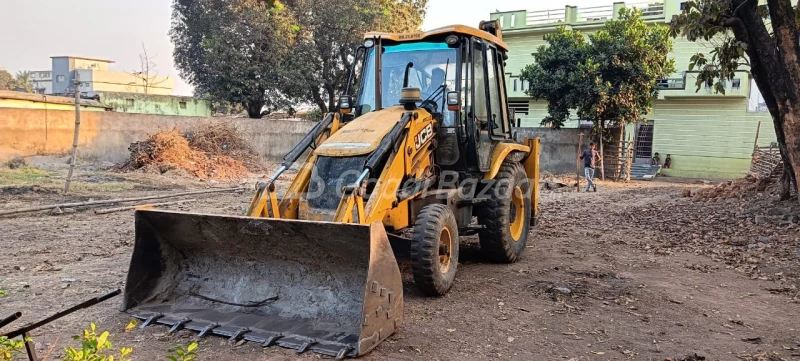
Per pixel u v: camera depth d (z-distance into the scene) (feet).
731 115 88.38
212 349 14.69
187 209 40.65
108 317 16.85
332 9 92.12
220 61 89.86
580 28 96.99
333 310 15.89
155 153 64.23
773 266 24.59
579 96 75.77
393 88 23.20
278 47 90.48
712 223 34.76
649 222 36.78
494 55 25.89
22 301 18.51
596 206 46.29
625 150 78.33
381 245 15.16
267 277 17.06
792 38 31.42
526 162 28.71
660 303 19.49
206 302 17.22
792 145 31.83
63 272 22.41
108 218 35.63
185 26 98.32
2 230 30.99
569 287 21.06
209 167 65.72
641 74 73.46
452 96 21.47
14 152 63.46
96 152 69.92
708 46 88.33
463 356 14.71
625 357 14.96
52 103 75.31
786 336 16.63
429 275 18.63
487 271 23.45
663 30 74.59
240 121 82.23
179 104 102.37
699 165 90.94
